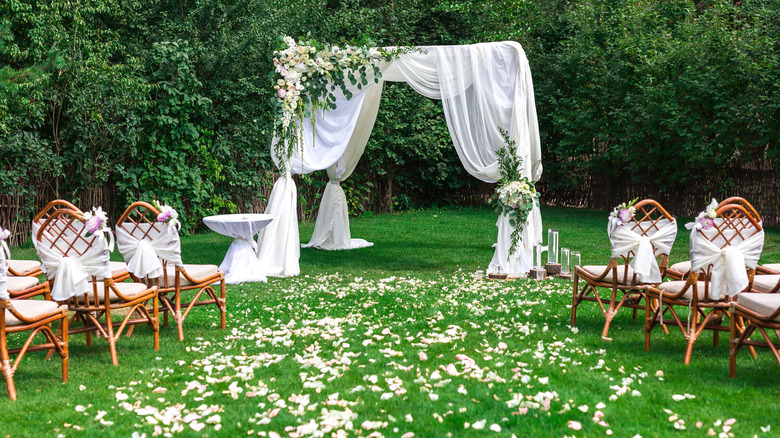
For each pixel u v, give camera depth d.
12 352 3.27
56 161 8.96
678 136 11.60
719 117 10.63
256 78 11.34
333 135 7.99
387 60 7.02
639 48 12.03
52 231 3.70
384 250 8.95
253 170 11.41
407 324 4.75
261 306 5.45
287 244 7.04
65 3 9.18
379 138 13.52
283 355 3.93
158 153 10.11
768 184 10.92
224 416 2.95
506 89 6.96
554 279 6.72
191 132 10.29
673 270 4.83
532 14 15.09
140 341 4.36
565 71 13.59
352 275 7.04
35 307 3.37
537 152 7.17
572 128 13.35
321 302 5.57
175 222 4.19
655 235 4.11
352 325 4.71
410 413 2.95
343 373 3.56
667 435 2.67
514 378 3.39
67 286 3.58
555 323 4.79
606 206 13.91
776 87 9.81
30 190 8.88
